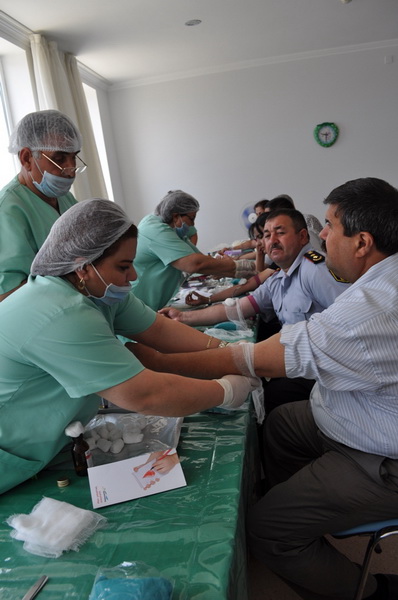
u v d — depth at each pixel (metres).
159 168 6.00
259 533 1.17
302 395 1.88
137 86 5.75
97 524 0.86
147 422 1.19
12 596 0.72
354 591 1.19
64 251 0.96
